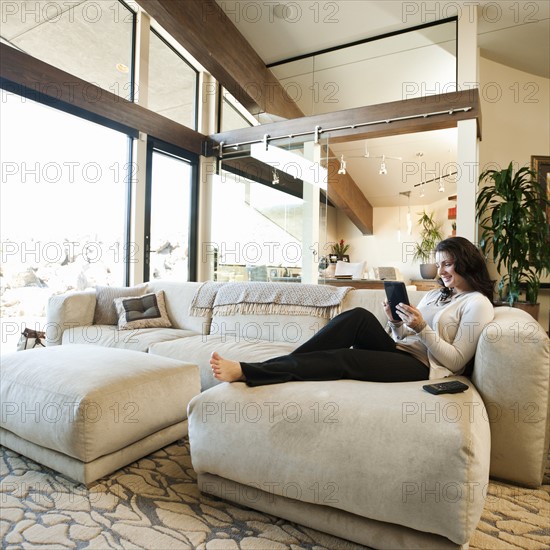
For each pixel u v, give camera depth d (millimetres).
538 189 3826
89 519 1287
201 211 5035
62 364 1730
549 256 3732
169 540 1194
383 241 9156
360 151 6508
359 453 1152
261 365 1526
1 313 3160
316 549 1175
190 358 2336
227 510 1367
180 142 4617
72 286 3623
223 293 2951
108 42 3857
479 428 1199
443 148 6285
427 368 1635
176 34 3539
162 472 1611
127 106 3910
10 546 1148
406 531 1117
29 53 3172
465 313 1649
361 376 1555
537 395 1478
